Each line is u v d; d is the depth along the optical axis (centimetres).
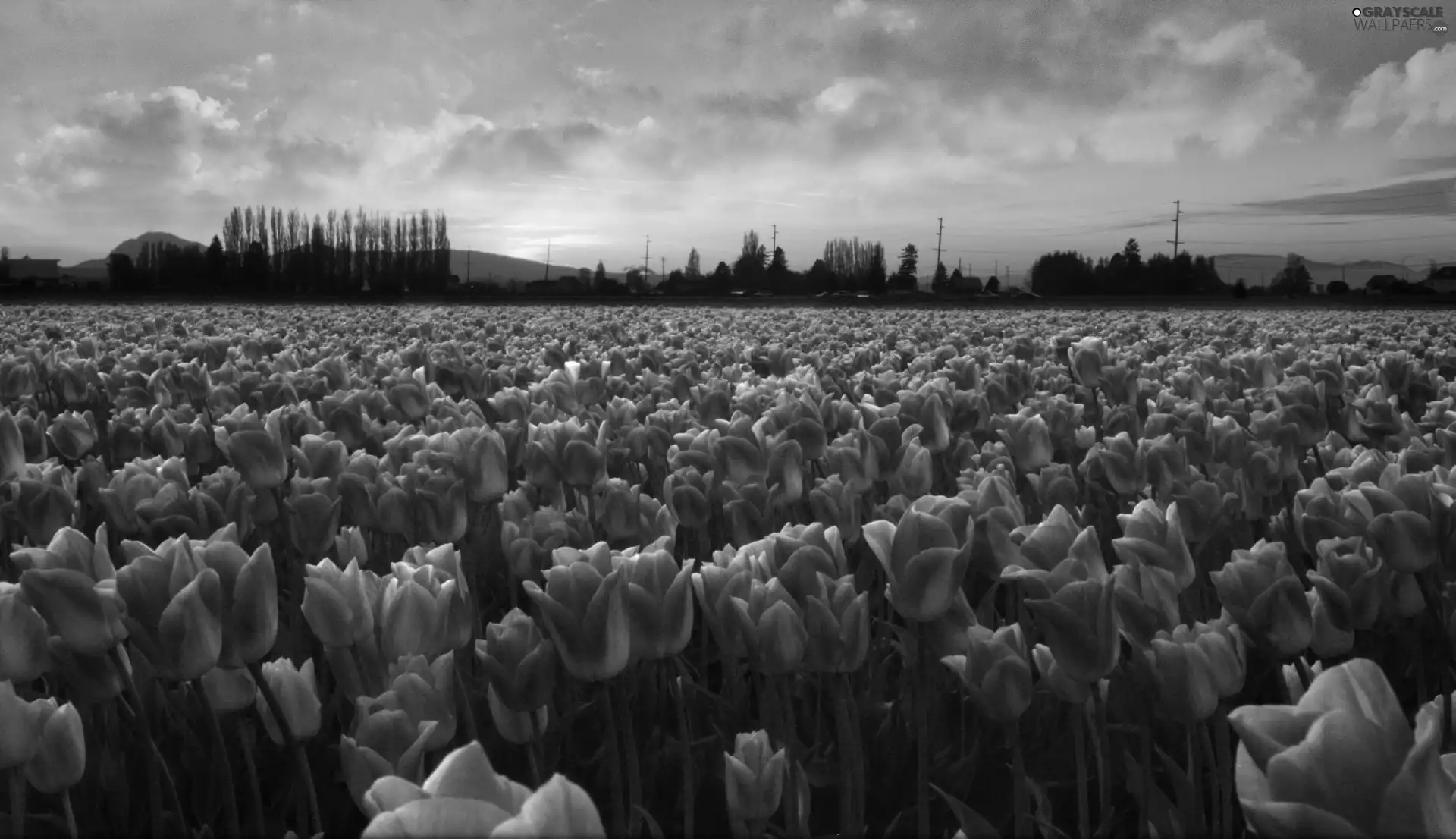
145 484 355
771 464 369
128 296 8144
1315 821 82
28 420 489
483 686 291
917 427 381
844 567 234
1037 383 862
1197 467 440
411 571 222
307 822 255
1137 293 10188
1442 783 83
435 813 80
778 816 266
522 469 532
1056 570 198
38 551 220
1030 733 276
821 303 7112
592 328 1809
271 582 211
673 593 210
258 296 9075
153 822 236
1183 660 192
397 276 10881
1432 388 688
